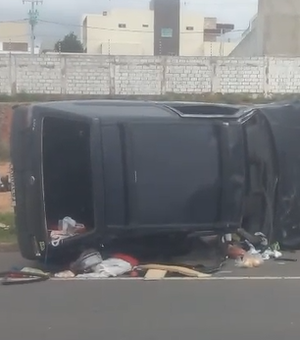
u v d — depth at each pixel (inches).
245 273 392.8
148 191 407.5
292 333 276.1
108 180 402.0
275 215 456.8
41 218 407.2
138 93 1635.1
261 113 450.3
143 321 293.0
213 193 414.9
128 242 418.3
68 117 406.3
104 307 316.5
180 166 411.8
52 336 272.5
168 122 413.1
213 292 344.5
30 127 409.1
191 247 433.1
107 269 389.7
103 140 402.9
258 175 444.1
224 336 271.6
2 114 1256.2
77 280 376.5
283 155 456.4
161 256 429.4
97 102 421.4
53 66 1621.6
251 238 439.2
